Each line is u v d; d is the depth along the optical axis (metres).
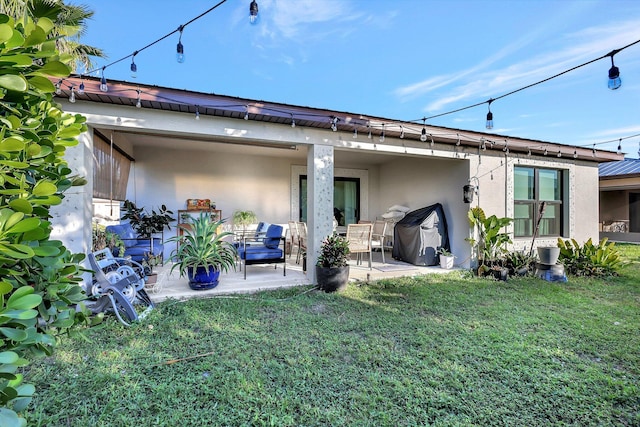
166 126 3.76
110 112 3.53
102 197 4.46
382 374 2.22
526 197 6.31
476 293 4.28
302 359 2.39
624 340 2.79
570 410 1.85
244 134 4.13
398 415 1.80
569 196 6.66
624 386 2.09
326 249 4.39
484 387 2.07
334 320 3.23
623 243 9.83
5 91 1.02
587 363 2.40
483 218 5.43
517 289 4.51
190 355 2.44
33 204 1.12
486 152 5.79
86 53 6.49
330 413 1.79
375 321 3.20
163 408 1.81
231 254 4.45
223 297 3.89
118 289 3.20
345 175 8.25
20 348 1.02
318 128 4.54
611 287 4.66
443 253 5.78
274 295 4.06
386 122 4.61
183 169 6.82
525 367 2.32
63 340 2.54
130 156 6.02
